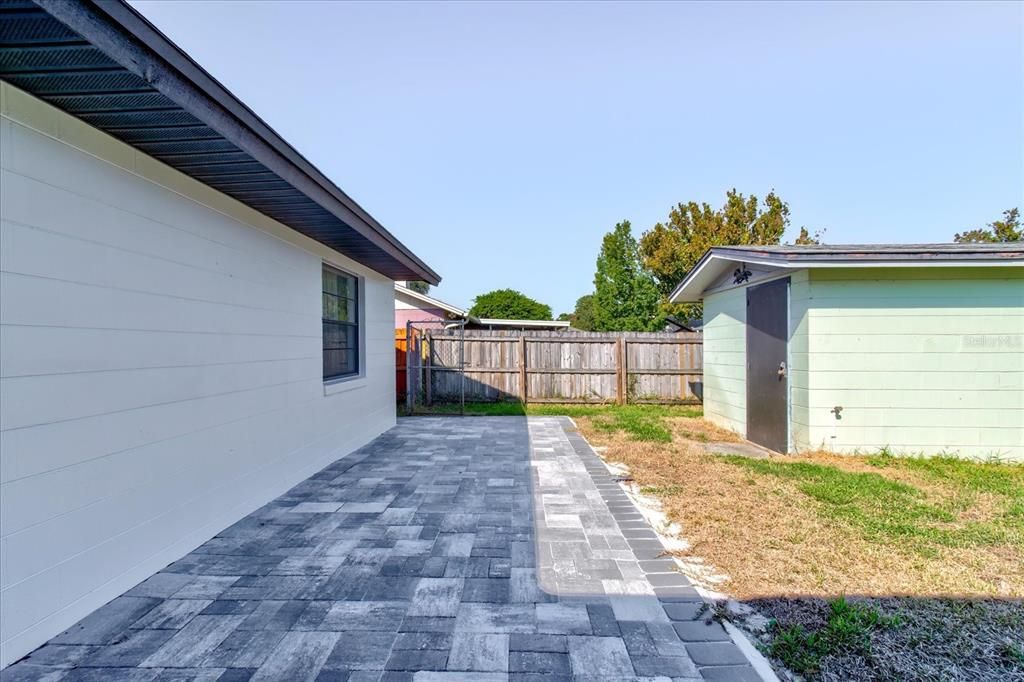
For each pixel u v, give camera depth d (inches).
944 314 204.7
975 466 191.6
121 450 96.1
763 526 127.5
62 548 82.4
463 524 130.6
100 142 91.7
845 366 206.8
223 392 130.9
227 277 133.6
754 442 249.8
